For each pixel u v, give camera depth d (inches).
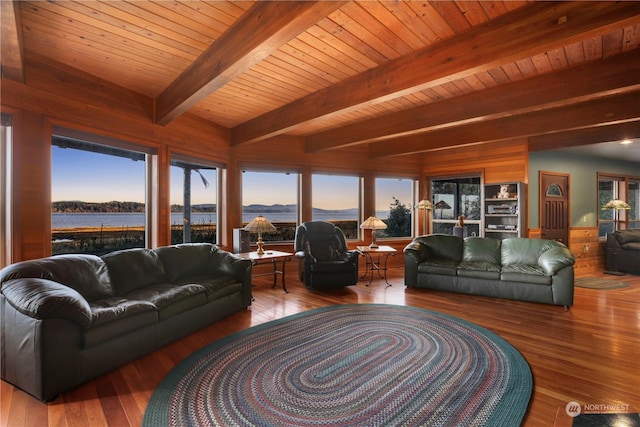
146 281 132.3
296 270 243.4
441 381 91.0
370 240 269.9
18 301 84.7
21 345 84.4
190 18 95.1
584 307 160.9
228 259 159.5
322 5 72.2
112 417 75.5
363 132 200.4
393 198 283.4
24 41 108.0
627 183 300.8
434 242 215.6
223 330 130.1
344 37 104.7
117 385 89.5
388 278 229.0
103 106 139.7
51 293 85.5
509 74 130.7
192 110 180.5
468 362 102.0
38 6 88.3
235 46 97.4
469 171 256.1
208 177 211.5
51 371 81.9
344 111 142.5
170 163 172.7
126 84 144.5
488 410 77.8
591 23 80.4
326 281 191.3
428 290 194.4
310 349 111.8
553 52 112.0
